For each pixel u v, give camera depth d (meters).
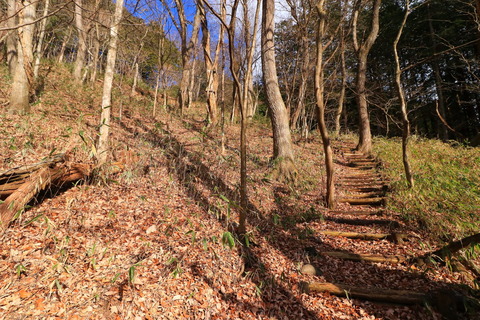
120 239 3.31
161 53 10.82
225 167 6.68
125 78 17.84
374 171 8.28
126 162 5.41
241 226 3.83
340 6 9.41
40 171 3.53
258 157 8.36
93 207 3.81
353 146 11.91
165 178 5.37
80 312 2.24
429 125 21.55
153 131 8.19
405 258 3.63
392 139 12.00
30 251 2.73
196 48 15.16
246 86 3.87
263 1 7.69
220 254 3.50
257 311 2.75
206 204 4.77
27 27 6.62
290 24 11.83
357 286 3.16
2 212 2.90
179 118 11.87
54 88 9.93
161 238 3.53
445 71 16.42
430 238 4.12
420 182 5.80
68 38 16.02
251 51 3.91
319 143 12.38
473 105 17.06
